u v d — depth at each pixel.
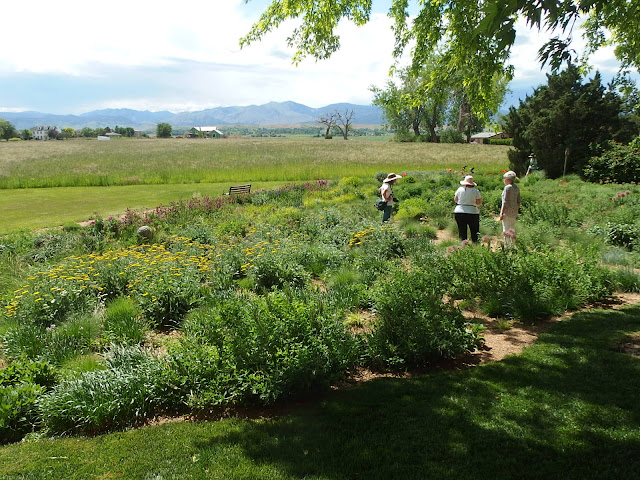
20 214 17.67
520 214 12.51
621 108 21.41
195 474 2.94
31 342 5.25
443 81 8.16
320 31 8.73
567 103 21.89
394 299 4.79
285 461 3.03
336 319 4.70
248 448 3.22
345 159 45.16
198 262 8.24
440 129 80.69
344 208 16.03
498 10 2.81
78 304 6.57
